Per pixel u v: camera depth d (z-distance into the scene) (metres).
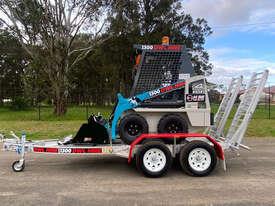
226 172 4.26
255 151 5.81
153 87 4.32
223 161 4.20
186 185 3.69
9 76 33.91
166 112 4.27
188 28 21.34
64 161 5.00
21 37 16.06
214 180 3.89
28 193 3.44
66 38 15.82
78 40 18.78
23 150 4.34
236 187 3.60
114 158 5.20
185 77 4.32
